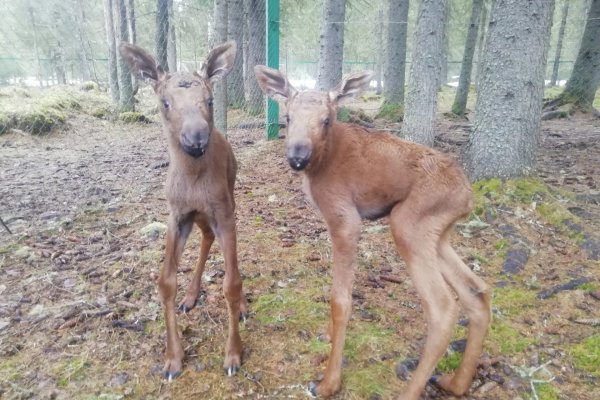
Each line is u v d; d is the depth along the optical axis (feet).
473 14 20.98
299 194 9.33
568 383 4.19
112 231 7.49
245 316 5.21
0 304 5.33
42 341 4.74
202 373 4.34
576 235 6.78
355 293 5.67
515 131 7.97
